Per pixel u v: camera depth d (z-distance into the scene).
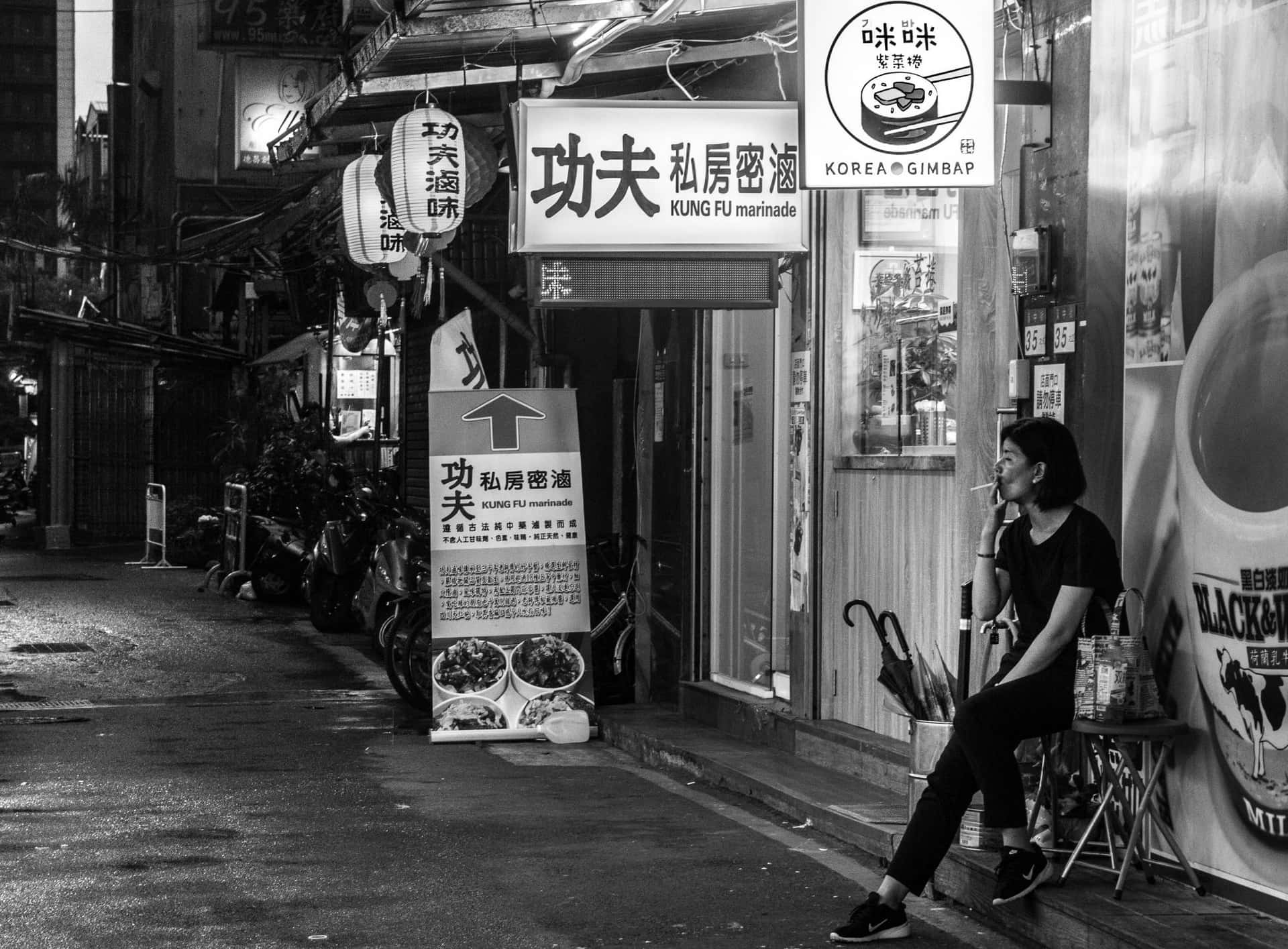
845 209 8.50
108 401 28.06
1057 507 5.54
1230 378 5.34
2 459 52.00
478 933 5.41
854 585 8.40
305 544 18.56
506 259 15.23
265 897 5.89
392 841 6.91
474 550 10.12
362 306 18.08
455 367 11.41
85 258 23.91
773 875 6.31
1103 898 5.33
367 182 12.21
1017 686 5.43
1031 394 6.64
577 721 10.07
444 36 9.02
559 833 7.12
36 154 146.50
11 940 5.28
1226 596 5.32
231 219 20.62
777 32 9.01
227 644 15.03
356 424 23.72
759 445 9.69
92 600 18.81
